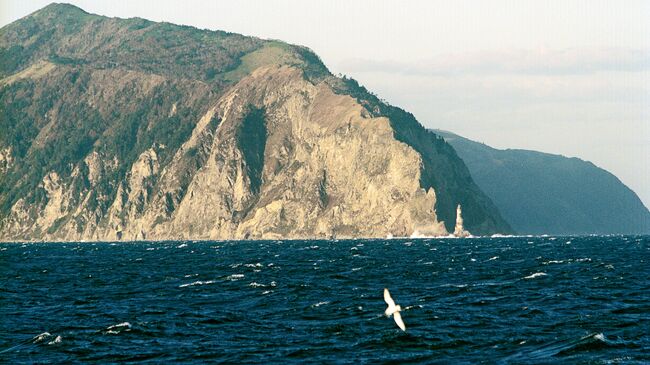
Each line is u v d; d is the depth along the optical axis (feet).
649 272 347.56
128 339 186.60
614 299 243.40
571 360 158.81
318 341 180.34
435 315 213.25
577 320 201.57
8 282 343.87
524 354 164.66
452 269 382.42
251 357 165.37
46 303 257.96
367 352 168.35
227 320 211.82
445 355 164.86
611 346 169.17
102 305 249.75
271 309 231.91
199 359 164.86
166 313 226.58
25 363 165.27
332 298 255.09
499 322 201.57
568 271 355.15
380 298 252.62
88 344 181.37
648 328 189.16
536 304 233.55
